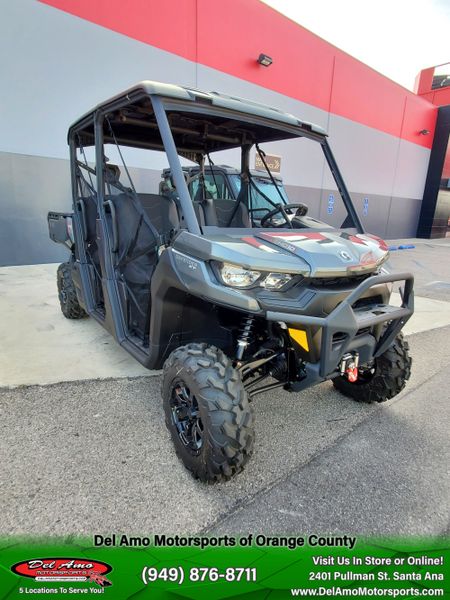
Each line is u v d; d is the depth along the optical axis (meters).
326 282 1.82
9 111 6.07
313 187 11.09
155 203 2.85
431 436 2.31
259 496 1.78
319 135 2.55
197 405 1.75
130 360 3.18
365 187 13.88
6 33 5.80
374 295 2.03
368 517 1.68
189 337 2.19
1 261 6.55
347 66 11.66
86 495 1.71
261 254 1.73
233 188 3.96
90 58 6.64
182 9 7.58
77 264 3.43
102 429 2.21
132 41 7.05
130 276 2.57
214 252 1.69
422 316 4.99
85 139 3.31
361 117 12.73
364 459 2.07
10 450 2.00
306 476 1.92
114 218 2.60
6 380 2.77
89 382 2.78
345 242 2.03
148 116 2.47
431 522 1.67
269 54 9.45
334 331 1.67
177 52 7.71
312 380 1.82
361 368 2.54
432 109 16.14
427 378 3.15
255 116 2.23
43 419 2.29
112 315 2.67
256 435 2.27
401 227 16.77
